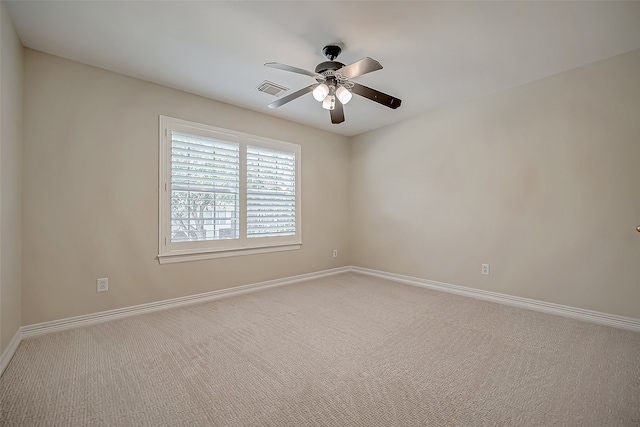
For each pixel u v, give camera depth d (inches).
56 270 93.8
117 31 82.1
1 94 68.6
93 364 73.9
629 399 59.6
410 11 74.3
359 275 180.9
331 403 58.8
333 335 91.6
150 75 108.3
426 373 69.7
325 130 179.5
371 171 180.2
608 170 98.4
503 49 92.3
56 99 94.2
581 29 82.0
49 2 70.0
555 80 109.1
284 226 157.5
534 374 69.0
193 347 83.5
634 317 93.7
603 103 99.0
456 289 139.5
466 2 71.2
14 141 79.7
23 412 56.1
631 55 93.9
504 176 123.0
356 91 96.0
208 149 129.0
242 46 90.2
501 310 114.7
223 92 123.3
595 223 101.0
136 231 109.6
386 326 98.7
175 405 58.4
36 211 90.4
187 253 121.6
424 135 152.3
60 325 94.2
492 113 126.5
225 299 130.1
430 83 116.6
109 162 104.1
